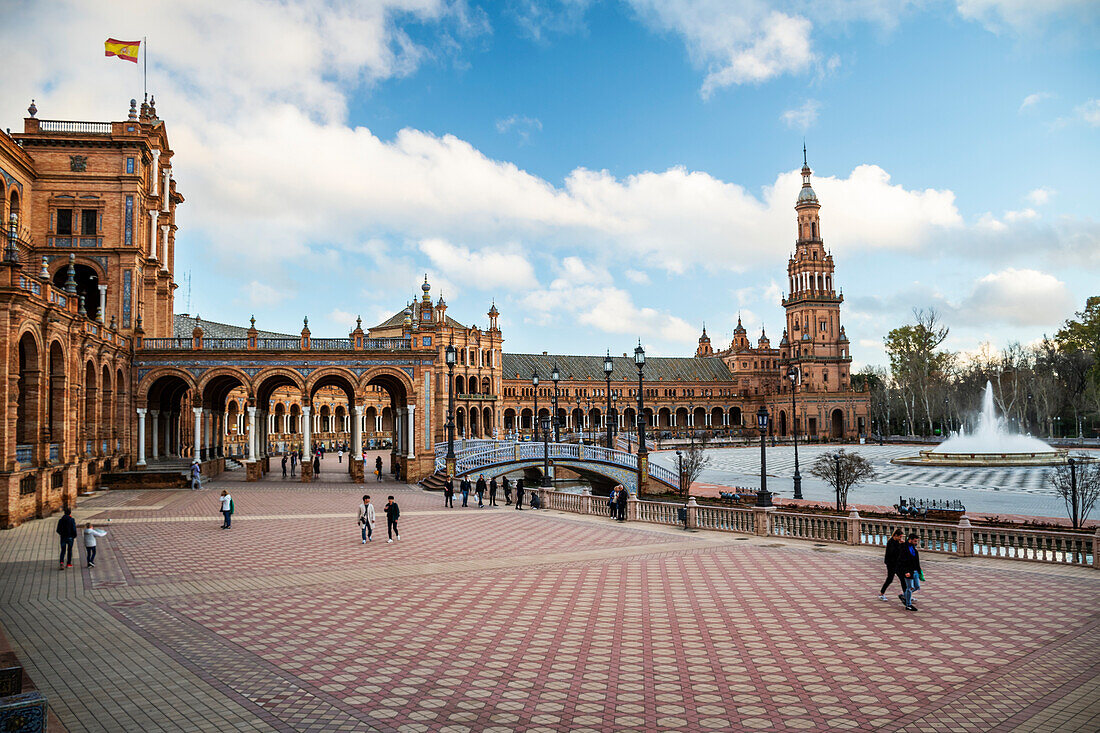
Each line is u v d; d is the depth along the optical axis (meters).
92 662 13.28
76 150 53.34
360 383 54.81
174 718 10.70
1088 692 11.47
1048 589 18.47
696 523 30.39
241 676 12.48
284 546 26.19
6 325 30.33
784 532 27.75
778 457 95.06
